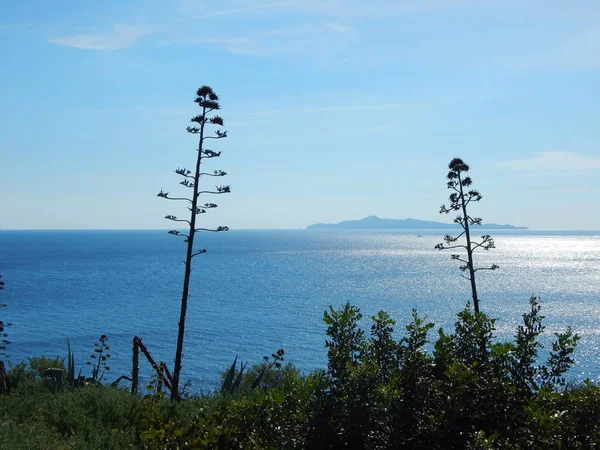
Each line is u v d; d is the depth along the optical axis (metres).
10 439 7.71
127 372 48.00
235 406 7.15
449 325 71.00
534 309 7.45
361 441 6.68
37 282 138.75
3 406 9.89
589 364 49.56
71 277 153.25
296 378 7.63
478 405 6.75
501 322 74.12
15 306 96.56
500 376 7.09
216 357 57.28
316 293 117.56
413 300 103.81
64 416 9.45
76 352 57.72
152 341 65.94
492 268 18.23
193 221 15.55
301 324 79.19
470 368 7.05
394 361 7.39
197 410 9.72
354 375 6.86
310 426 6.74
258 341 66.69
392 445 6.36
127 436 8.57
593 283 137.00
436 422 6.49
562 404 6.42
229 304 100.81
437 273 169.00
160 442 6.55
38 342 63.69
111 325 77.38
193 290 123.62
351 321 7.74
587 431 6.13
